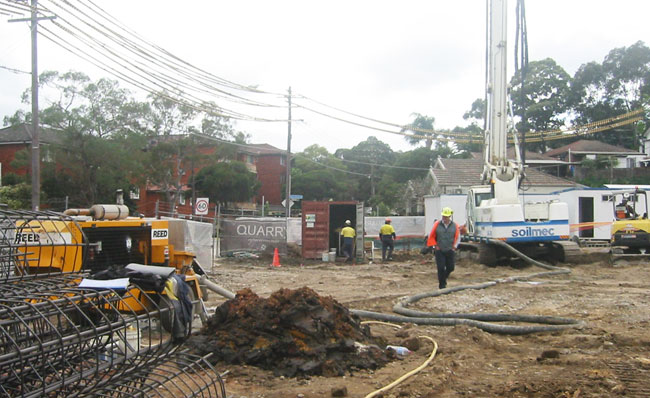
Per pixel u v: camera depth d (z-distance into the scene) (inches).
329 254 911.7
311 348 247.3
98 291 174.6
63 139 1434.5
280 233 951.0
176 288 200.7
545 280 611.2
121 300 179.0
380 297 479.5
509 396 214.2
